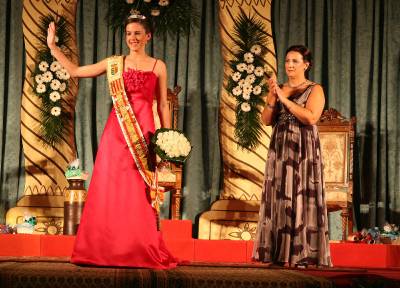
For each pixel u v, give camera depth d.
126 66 6.23
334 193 9.21
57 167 10.13
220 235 9.99
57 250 7.97
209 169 10.34
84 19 10.45
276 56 10.43
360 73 10.39
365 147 10.28
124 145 6.07
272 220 6.48
